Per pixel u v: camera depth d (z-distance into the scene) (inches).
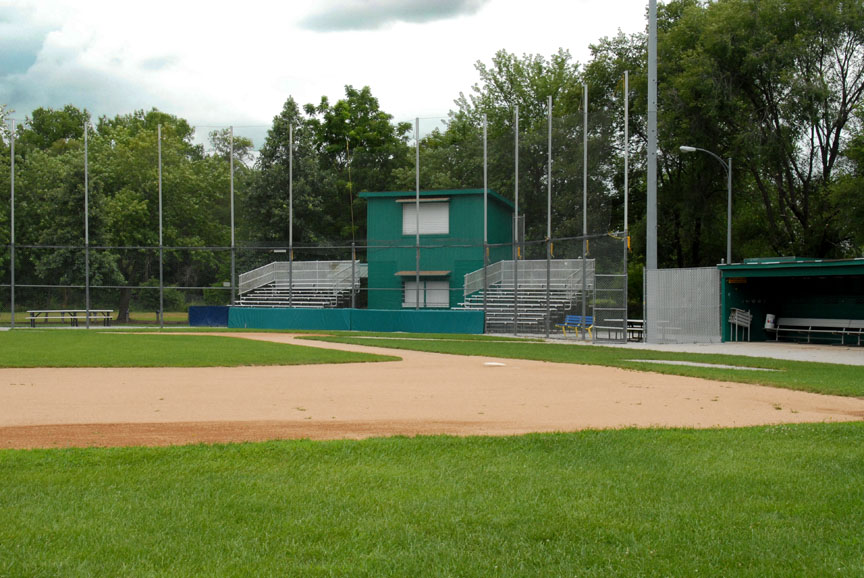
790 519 227.3
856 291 1156.5
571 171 1289.4
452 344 1045.8
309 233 1648.6
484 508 236.1
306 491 253.8
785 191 1790.1
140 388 549.3
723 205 1865.2
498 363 753.6
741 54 1530.5
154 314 1658.5
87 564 189.3
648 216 1101.7
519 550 201.0
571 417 424.2
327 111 2047.2
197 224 1787.6
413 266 1542.8
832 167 1681.8
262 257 1660.9
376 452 315.3
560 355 856.9
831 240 1701.5
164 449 320.8
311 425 397.1
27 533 211.5
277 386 562.6
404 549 201.5
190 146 2313.0
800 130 1558.8
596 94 1882.4
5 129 2428.6
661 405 469.1
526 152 1389.0
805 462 298.2
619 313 1148.5
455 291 1507.1
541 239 1347.2
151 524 219.5
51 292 1600.6
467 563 191.6
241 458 303.6
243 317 1544.0
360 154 1743.4
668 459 303.1
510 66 2186.3
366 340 1118.4
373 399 495.2
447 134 2011.6
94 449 322.7
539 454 312.5
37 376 626.5
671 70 1700.3
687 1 1875.0
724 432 363.6
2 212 1617.9
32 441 353.1
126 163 1782.7
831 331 1133.7
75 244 1598.2
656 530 216.8
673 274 1225.4
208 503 240.2
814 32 1512.1
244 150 1968.5
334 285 1620.3
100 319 1620.3
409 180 1633.9
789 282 1238.9
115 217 1640.0
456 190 1480.1
